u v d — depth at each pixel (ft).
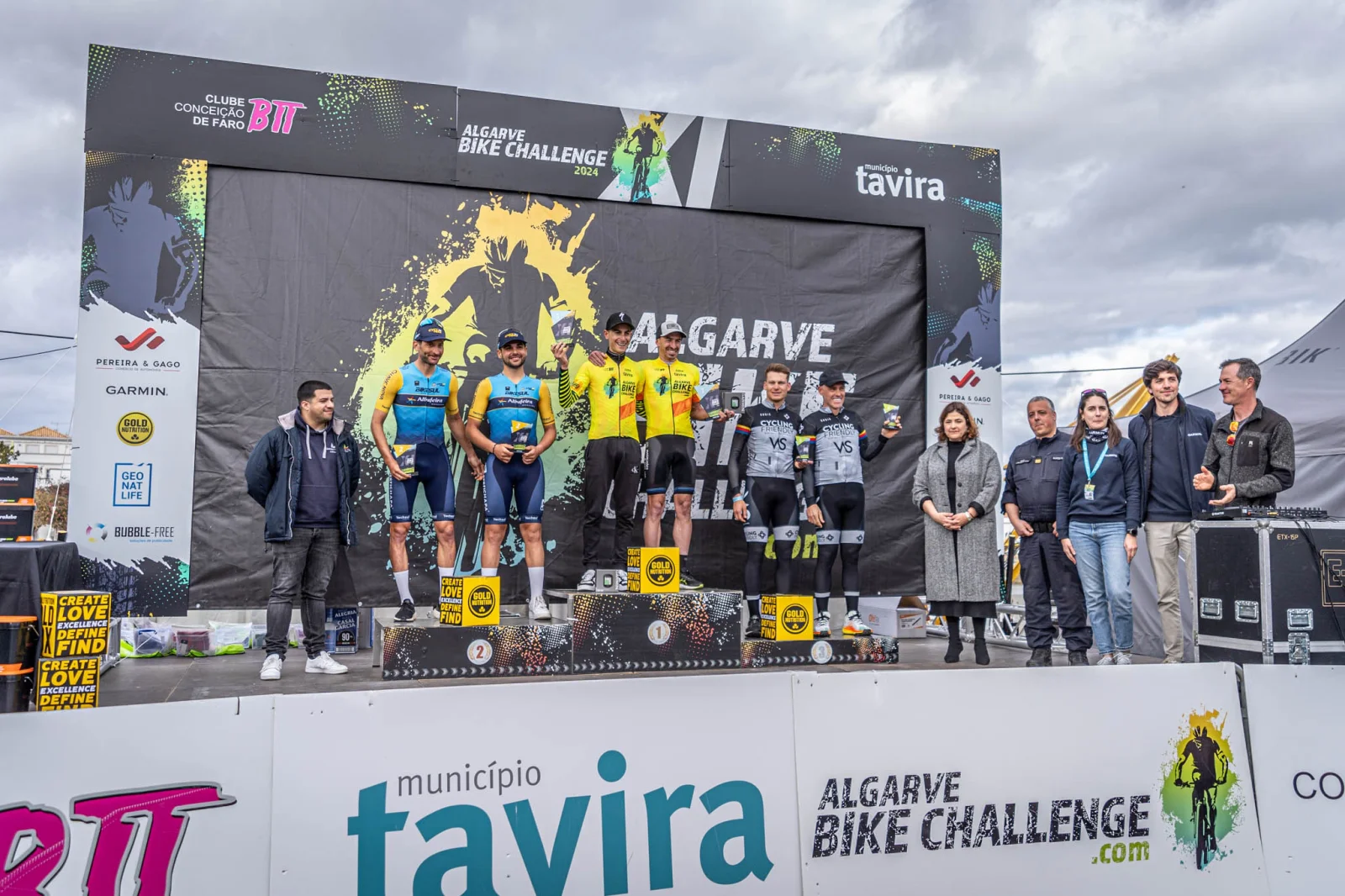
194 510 18.98
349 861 11.66
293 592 15.62
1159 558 17.49
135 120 18.80
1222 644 16.22
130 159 18.71
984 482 17.94
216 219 19.31
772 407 19.61
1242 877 14.96
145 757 11.06
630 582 16.70
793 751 13.55
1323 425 25.35
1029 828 14.29
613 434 19.47
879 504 23.03
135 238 18.69
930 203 23.61
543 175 21.08
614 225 21.57
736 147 22.35
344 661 17.67
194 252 18.99
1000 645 21.94
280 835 11.45
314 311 19.77
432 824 12.01
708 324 22.04
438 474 18.72
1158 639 22.62
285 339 19.60
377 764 11.88
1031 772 14.37
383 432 18.86
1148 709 14.97
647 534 19.81
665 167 21.86
